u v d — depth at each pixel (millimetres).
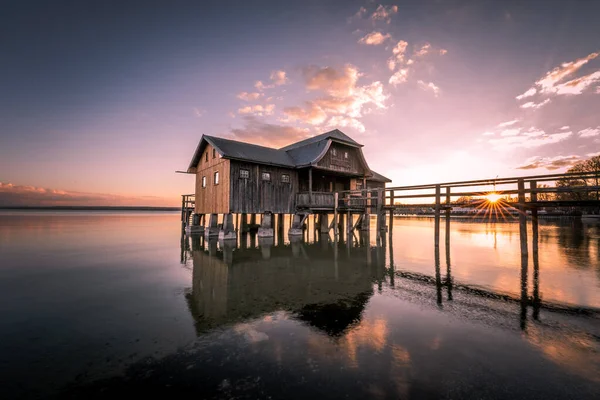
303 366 3533
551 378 3305
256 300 6266
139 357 3791
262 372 3410
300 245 15727
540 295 6594
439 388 3088
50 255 12602
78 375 3387
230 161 16641
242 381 3232
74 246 15570
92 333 4562
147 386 3160
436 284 7594
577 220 37094
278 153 20500
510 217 43938
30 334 4539
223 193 17141
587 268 9492
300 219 19953
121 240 18547
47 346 4117
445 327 4746
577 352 3936
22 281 8078
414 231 26031
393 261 10922
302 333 4512
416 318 5156
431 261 10898
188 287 7383
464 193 12359
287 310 5609
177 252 13438
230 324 4906
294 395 2975
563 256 11695
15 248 14617
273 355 3812
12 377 3332
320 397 2936
